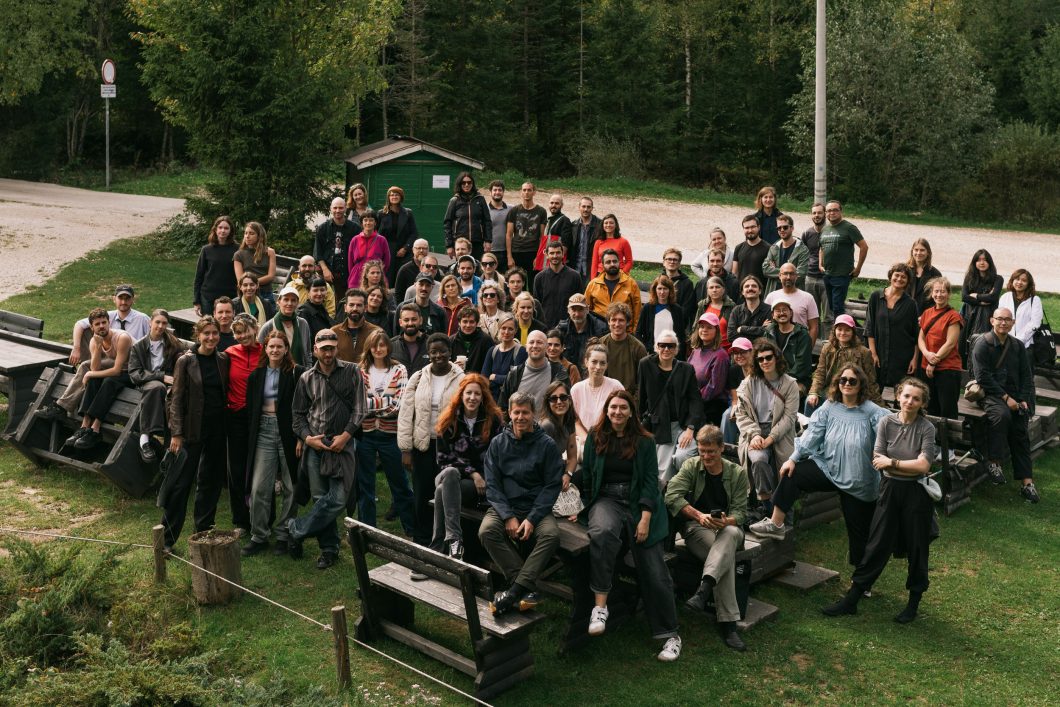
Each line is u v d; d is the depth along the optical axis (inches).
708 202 1342.3
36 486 377.1
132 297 402.0
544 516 258.8
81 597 278.1
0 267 741.9
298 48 911.0
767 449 320.2
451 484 279.4
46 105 1477.6
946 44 1472.7
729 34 1920.5
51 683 229.9
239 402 319.3
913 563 282.2
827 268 495.8
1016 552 335.9
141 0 817.5
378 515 354.0
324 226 518.3
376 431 323.0
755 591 304.2
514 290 421.7
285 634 269.3
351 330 358.3
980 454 396.8
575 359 393.4
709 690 246.1
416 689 244.2
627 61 1782.7
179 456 315.6
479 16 1721.2
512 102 1800.0
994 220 1379.2
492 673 241.4
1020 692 249.6
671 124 1772.9
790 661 262.1
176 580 298.2
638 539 259.9
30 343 455.5
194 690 230.7
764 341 320.5
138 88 1728.6
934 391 399.2
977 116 1443.2
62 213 979.9
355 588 296.2
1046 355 456.4
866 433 291.9
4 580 278.1
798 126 1546.5
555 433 290.8
